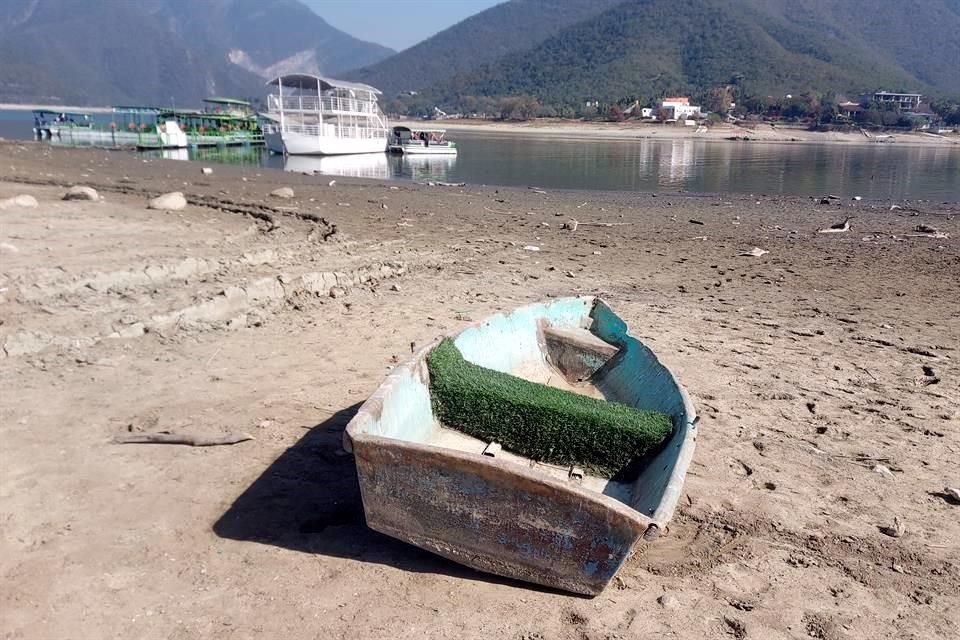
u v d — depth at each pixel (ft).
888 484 17.83
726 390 23.50
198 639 11.71
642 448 16.81
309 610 12.50
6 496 15.26
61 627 11.80
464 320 30.01
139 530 14.48
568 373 23.35
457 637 12.03
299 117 153.28
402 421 16.39
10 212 42.78
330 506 15.83
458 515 13.21
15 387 20.49
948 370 25.81
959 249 50.42
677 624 12.63
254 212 52.08
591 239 52.49
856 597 13.58
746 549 15.05
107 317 26.03
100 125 166.71
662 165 148.25
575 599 13.15
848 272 42.39
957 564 14.70
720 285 38.70
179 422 19.19
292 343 26.08
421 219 57.57
